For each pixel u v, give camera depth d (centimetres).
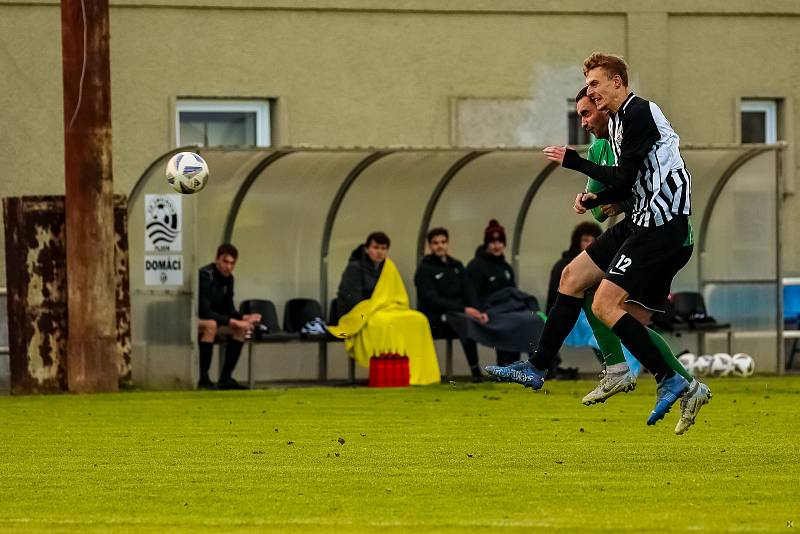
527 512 2173
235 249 4534
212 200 4778
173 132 5272
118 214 4406
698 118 5759
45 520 2150
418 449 2939
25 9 5125
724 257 5116
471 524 2069
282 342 4578
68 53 4291
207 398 4128
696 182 5097
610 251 2608
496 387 4481
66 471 2661
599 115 2606
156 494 2388
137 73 5234
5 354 4759
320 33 5403
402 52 5488
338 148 4491
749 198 5059
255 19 5341
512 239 5097
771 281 5028
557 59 5634
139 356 4431
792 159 5794
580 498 2306
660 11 5703
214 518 2155
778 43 5831
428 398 4109
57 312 4356
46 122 5147
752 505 2223
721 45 5775
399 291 4703
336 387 4588
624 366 2702
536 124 5619
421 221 5041
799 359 5394
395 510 2205
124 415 3666
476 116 5556
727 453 2838
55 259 4353
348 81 5438
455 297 4747
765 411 3662
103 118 4303
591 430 3269
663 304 2606
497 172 4978
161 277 4412
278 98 5362
